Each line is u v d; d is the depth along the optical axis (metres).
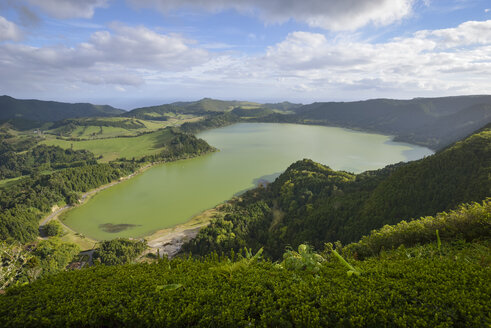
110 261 76.19
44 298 6.83
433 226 13.19
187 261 9.17
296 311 5.80
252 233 86.88
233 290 6.71
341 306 5.77
